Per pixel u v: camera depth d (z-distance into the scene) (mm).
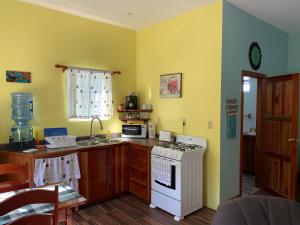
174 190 2973
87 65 3809
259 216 1331
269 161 3980
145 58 4309
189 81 3531
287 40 4727
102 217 2996
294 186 3471
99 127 3979
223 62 3141
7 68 3076
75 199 1691
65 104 3598
